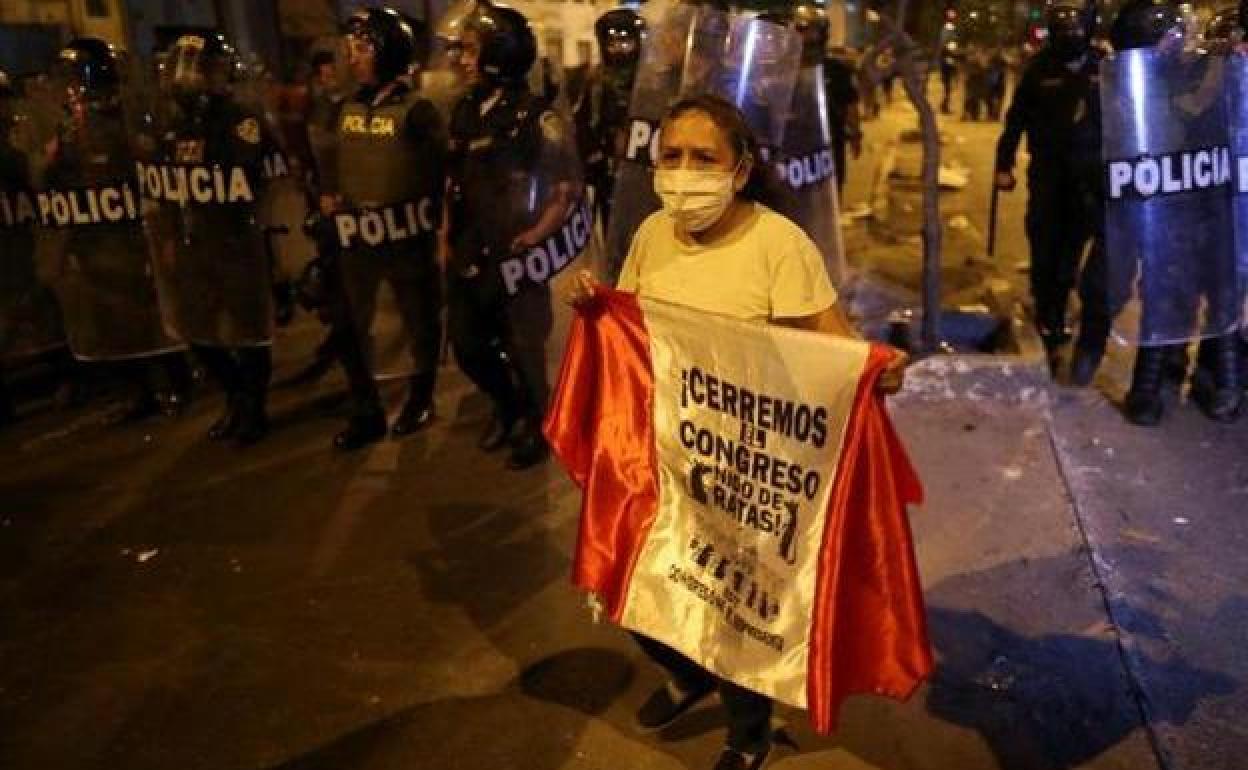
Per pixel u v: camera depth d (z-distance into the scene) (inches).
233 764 106.2
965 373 184.1
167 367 210.7
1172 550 136.8
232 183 172.2
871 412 77.2
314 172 195.9
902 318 222.8
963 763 100.0
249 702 116.1
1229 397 179.5
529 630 127.9
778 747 103.1
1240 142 162.1
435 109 166.9
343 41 167.3
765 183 84.4
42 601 140.0
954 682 111.8
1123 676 111.1
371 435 191.2
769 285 82.7
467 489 169.0
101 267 187.3
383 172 164.6
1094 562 133.2
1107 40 223.0
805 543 82.7
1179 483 156.4
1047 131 199.2
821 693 81.4
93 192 182.4
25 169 196.7
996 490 154.6
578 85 261.1
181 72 166.7
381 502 165.6
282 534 156.1
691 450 90.0
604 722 109.6
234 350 192.4
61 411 216.8
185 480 177.5
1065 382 200.4
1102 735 102.7
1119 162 161.0
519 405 183.9
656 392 91.0
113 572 146.9
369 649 125.3
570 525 155.2
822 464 80.7
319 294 186.5
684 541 91.8
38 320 206.4
